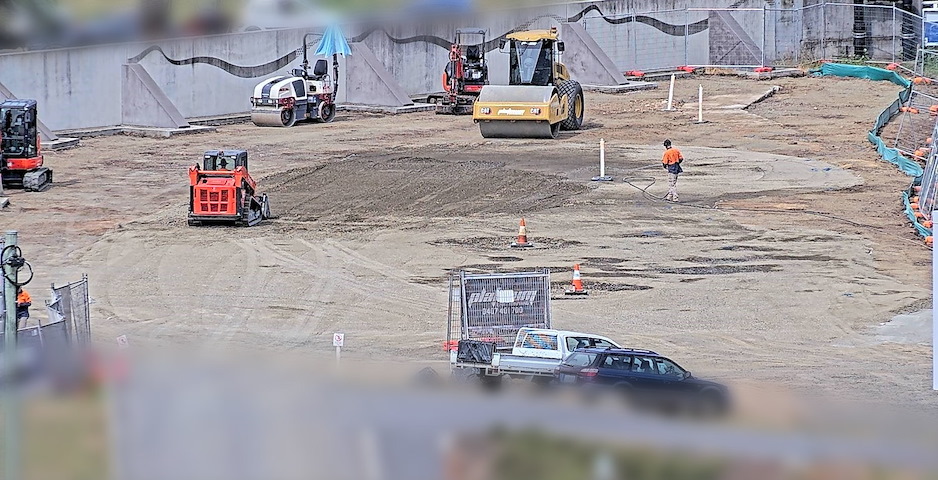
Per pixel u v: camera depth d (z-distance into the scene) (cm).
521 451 2159
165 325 6431
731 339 6272
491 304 5872
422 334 6359
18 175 10688
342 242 8731
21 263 4000
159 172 11838
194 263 8038
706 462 2103
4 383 2323
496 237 8869
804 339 6278
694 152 13025
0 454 2264
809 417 2238
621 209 9894
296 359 2638
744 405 2380
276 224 9375
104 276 7644
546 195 10519
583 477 2122
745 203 10138
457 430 2167
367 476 2173
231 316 6688
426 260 8162
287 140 14050
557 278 7625
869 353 5994
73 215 9688
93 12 14912
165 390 2272
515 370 4944
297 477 2186
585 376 4703
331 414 2209
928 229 8838
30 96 13650
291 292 7294
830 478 2091
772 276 7681
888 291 7319
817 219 9488
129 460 2230
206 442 2230
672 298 7144
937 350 3900
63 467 2253
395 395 2252
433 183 11125
